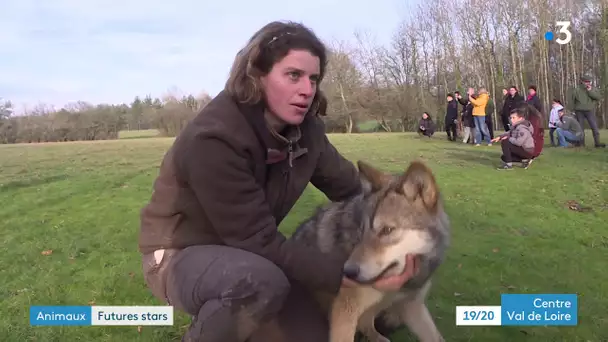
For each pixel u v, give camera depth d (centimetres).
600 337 319
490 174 942
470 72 4081
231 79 244
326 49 256
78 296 405
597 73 3688
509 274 422
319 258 253
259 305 230
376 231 291
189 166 233
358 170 328
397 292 299
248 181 240
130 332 340
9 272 469
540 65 3706
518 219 597
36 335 338
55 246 549
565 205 663
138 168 1223
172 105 3631
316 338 285
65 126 3625
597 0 3506
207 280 228
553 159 1110
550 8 3619
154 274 261
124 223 646
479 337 322
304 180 282
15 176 1117
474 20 3928
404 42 4150
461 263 448
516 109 1002
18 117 3578
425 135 2222
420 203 299
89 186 952
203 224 251
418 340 331
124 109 3803
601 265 438
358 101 3938
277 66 236
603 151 1225
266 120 248
